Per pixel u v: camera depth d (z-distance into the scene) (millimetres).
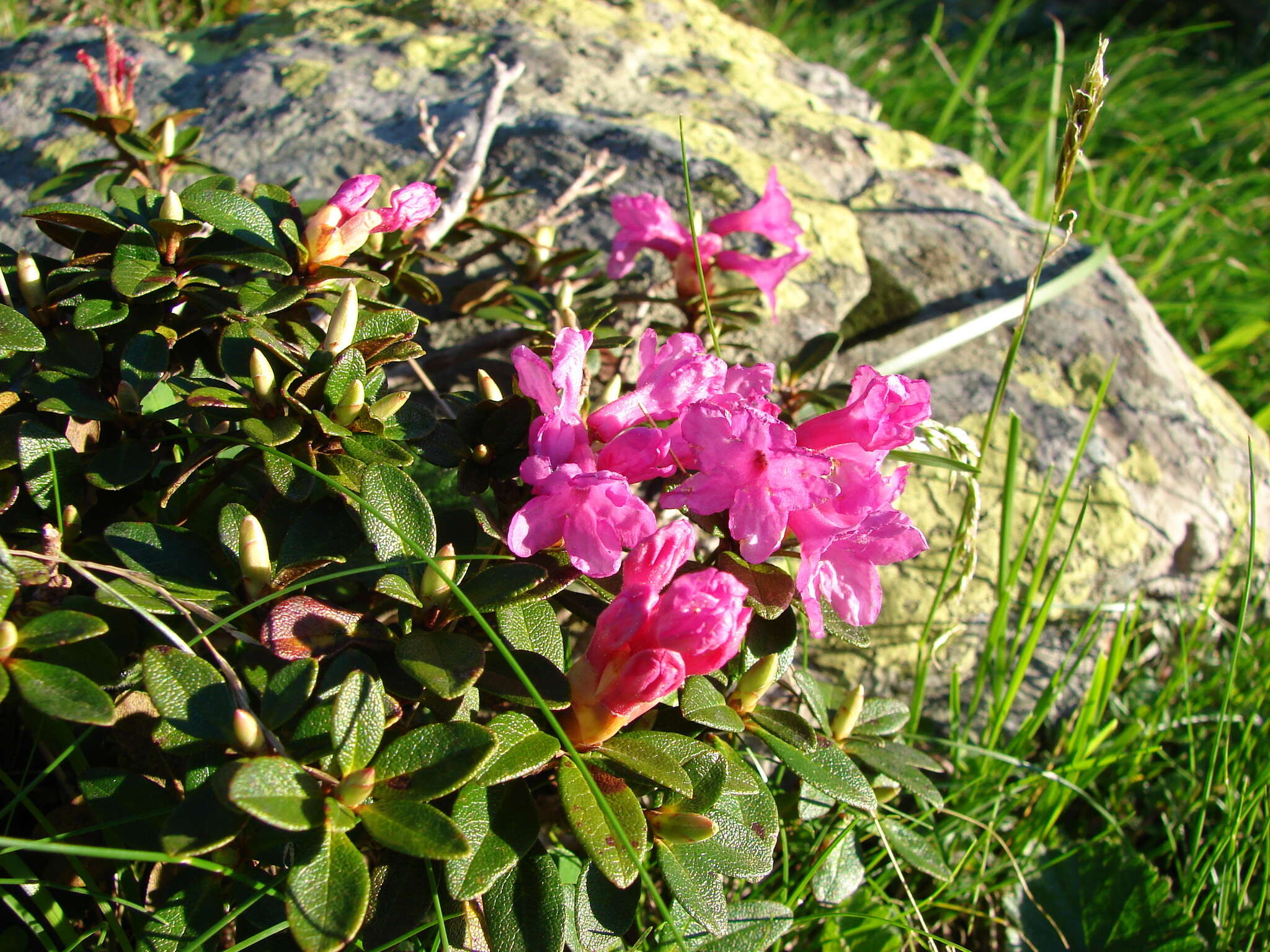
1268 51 798
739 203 333
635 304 306
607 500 179
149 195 215
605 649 173
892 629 298
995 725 276
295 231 212
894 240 357
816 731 225
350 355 189
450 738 164
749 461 183
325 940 150
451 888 162
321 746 166
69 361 198
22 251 200
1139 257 520
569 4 416
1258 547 337
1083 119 227
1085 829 289
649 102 372
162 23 461
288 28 382
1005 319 323
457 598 180
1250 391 479
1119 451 327
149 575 179
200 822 156
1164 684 320
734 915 207
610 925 180
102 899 185
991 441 318
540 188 325
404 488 182
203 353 217
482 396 205
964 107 629
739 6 720
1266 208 587
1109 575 312
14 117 335
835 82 460
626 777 180
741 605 172
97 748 204
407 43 371
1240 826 258
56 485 180
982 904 269
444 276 306
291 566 183
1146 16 834
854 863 224
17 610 174
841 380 325
